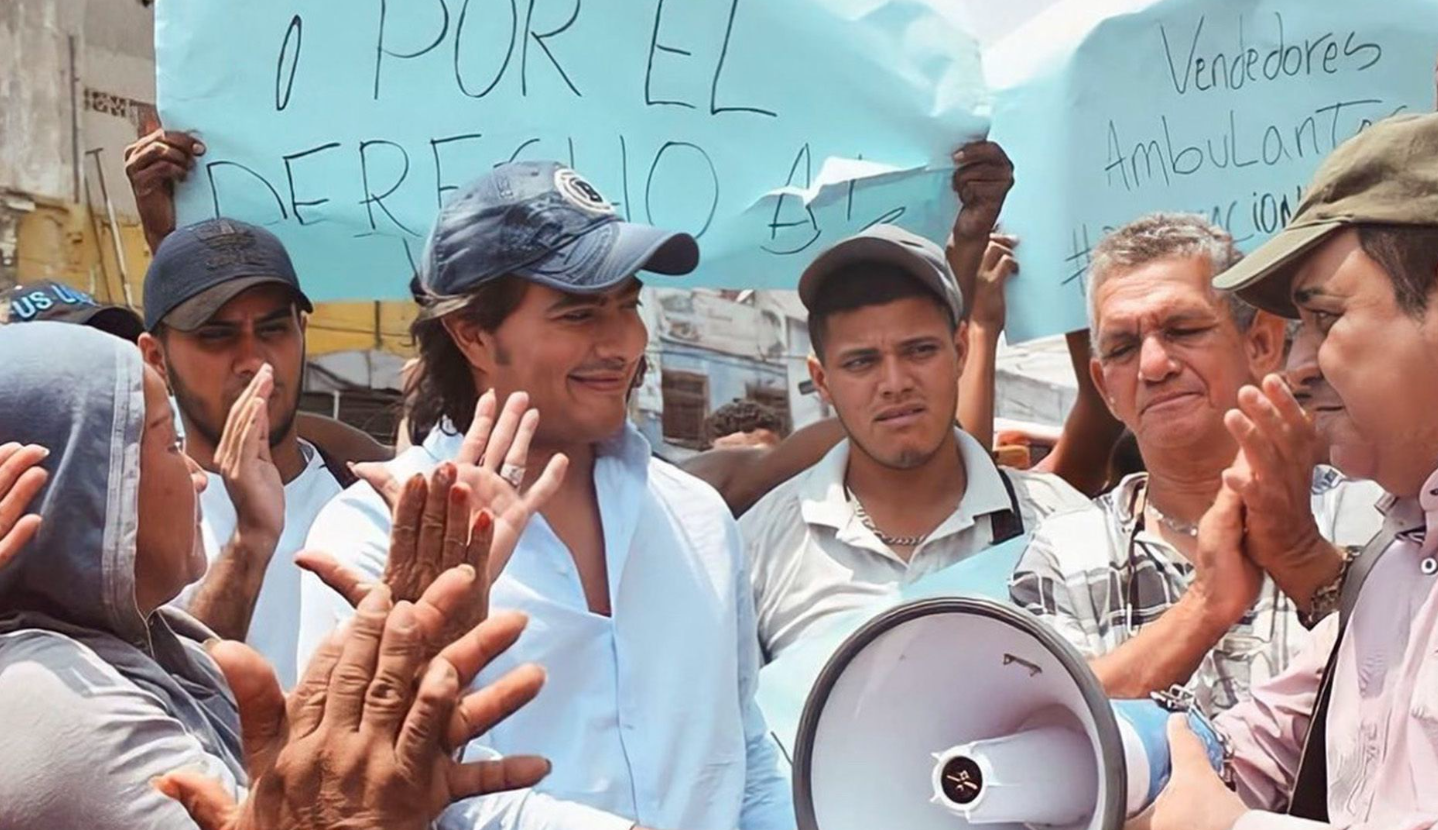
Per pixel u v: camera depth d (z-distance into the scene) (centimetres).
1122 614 270
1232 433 225
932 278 318
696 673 248
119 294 1116
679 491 263
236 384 320
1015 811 173
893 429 320
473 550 177
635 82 336
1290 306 209
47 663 182
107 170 1109
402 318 1262
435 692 160
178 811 178
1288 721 215
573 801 233
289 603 307
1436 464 188
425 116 330
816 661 288
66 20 1082
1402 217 184
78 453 191
